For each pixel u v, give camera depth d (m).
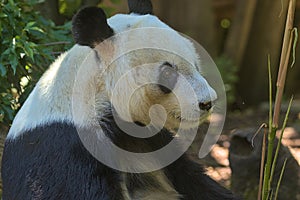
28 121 9.59
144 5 10.20
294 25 25.69
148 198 10.23
